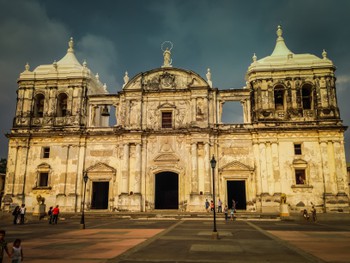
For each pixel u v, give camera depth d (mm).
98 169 48500
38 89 52500
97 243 19922
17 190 48844
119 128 49219
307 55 50406
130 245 18953
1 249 11914
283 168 45656
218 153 47500
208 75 51031
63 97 53719
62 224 34594
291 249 17562
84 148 49656
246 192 46000
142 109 49812
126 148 48062
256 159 46406
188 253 16375
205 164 46125
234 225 31641
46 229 29234
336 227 29797
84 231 27062
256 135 47062
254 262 14289
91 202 48156
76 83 51719
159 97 50094
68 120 50625
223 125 48219
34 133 50125
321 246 18594
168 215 41094
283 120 47312
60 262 14383
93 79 54562
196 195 45219
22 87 52562
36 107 52656
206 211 43906
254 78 49406
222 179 46688
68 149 49594
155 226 30750
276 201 44375
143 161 47969
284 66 49125
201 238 21844
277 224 32906
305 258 15172
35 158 49906
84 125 50719
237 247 18141
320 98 47438
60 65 53344
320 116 46719
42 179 49969
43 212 42281
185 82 50156
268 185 45219
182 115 49125
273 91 48719
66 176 48719
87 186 48375
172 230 26875
